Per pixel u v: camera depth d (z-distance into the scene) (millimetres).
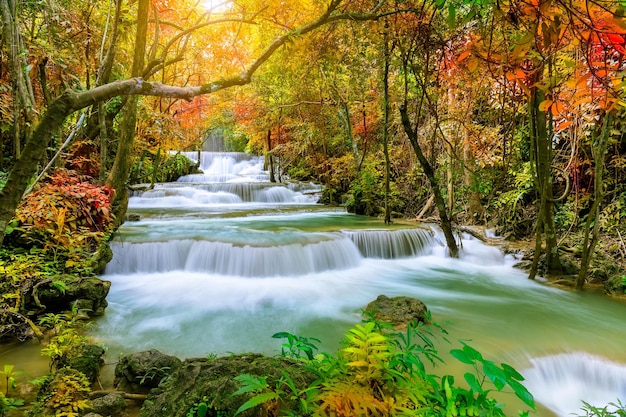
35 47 5285
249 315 4715
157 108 10359
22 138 5695
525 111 6848
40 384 2709
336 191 15133
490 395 2857
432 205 10891
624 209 6695
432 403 1430
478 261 7672
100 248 5414
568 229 7391
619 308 5008
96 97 1718
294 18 5879
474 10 1791
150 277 6160
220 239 6750
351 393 1272
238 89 14977
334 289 5883
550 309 4988
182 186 15055
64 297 4180
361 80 9844
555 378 3432
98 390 2818
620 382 3375
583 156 7051
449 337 3961
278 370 1594
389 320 4184
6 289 3838
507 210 8867
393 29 5535
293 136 16188
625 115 5250
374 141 13000
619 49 1482
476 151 8656
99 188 5109
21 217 3938
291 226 8805
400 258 8047
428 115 9656
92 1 6133
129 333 4102
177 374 1838
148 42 9125
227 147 28656
